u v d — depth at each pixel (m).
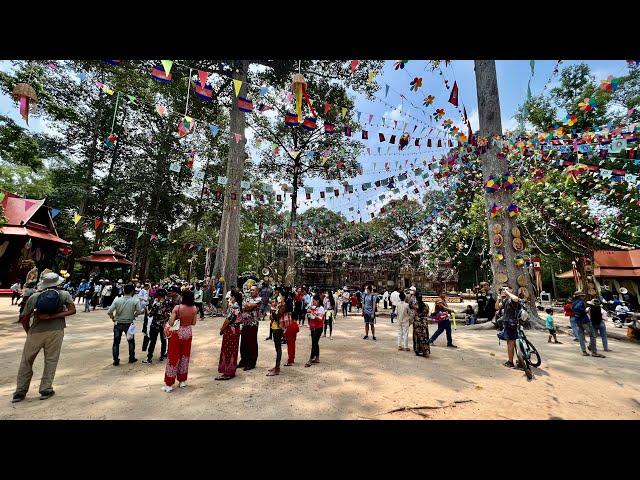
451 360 7.25
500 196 13.55
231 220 16.84
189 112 19.39
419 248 25.34
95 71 12.52
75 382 5.36
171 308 7.19
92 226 28.61
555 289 29.75
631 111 7.21
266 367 6.50
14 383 5.26
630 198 12.49
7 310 14.60
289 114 8.40
